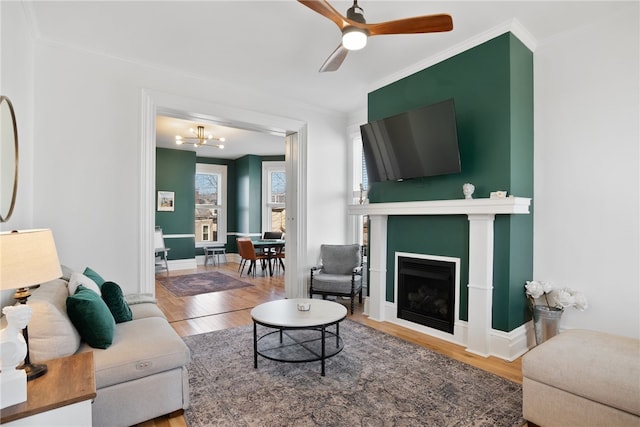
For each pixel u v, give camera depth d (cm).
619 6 266
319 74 394
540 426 189
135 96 360
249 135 670
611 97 279
